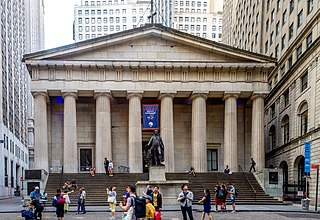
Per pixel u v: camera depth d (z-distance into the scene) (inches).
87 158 1791.3
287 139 1839.3
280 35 1968.5
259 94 1648.6
